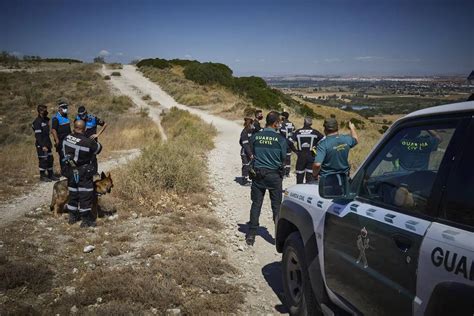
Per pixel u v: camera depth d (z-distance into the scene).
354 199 2.91
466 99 2.35
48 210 7.47
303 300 3.58
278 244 4.25
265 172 5.73
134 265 4.90
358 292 2.71
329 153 4.95
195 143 16.80
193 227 6.52
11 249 5.46
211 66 59.25
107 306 3.77
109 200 7.70
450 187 2.05
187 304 3.94
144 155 9.42
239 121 30.69
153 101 42.19
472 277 1.73
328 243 3.12
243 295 4.32
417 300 2.07
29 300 4.05
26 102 36.69
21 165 12.18
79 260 5.14
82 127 6.32
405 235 2.20
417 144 2.43
